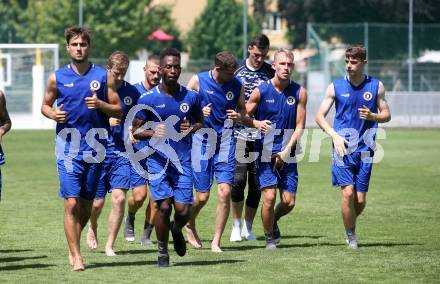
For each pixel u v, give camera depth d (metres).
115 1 148.00
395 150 71.56
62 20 147.12
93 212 27.81
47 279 22.80
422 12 137.62
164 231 24.42
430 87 109.62
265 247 28.73
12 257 26.38
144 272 23.78
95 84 24.09
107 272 23.78
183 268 24.44
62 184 24.05
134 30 149.25
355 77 28.31
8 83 99.12
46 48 98.50
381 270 24.20
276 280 22.75
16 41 164.50
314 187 46.84
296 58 117.12
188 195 24.56
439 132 94.81
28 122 99.06
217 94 28.08
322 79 111.75
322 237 31.00
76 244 24.16
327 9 144.12
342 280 22.80
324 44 116.19
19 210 37.31
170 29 161.12
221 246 29.14
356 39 119.00
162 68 24.64
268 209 28.14
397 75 109.56
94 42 145.50
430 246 28.61
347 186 28.08
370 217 35.72
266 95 28.41
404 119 106.06
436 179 50.72
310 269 24.31
